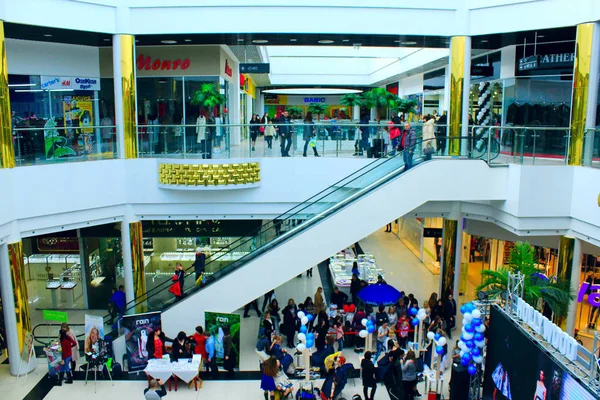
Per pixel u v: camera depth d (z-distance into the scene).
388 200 13.60
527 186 13.09
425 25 15.14
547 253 16.98
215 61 19.16
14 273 12.99
